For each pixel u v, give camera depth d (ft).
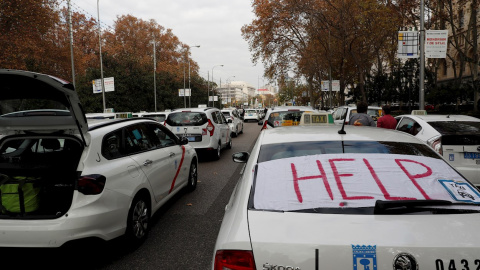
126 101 114.21
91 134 12.94
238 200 8.06
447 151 19.06
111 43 183.01
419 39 49.47
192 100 219.00
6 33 83.76
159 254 13.64
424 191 7.71
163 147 18.69
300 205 7.34
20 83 11.23
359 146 9.55
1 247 11.35
